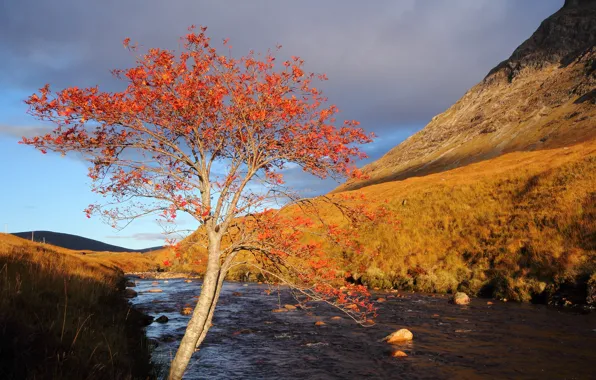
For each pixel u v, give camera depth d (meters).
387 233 41.97
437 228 40.28
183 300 30.27
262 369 13.05
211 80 7.84
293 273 8.19
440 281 31.91
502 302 25.19
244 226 8.28
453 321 19.59
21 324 7.29
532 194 36.50
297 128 7.98
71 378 6.62
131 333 13.38
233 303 27.88
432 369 12.52
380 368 12.88
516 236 32.16
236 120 8.11
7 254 13.58
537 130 156.62
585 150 43.75
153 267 87.50
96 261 43.16
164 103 7.55
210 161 8.10
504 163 63.53
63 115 6.76
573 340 14.95
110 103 7.33
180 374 7.47
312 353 14.86
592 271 23.59
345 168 7.81
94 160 7.34
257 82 7.93
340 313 23.14
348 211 8.31
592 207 29.38
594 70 169.00
